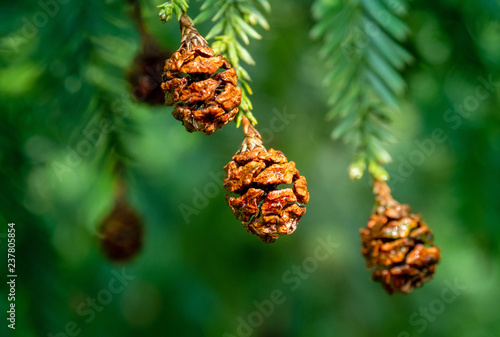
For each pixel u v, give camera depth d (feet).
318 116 1.94
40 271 1.27
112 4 1.15
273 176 0.94
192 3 1.28
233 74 0.94
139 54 1.10
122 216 1.23
